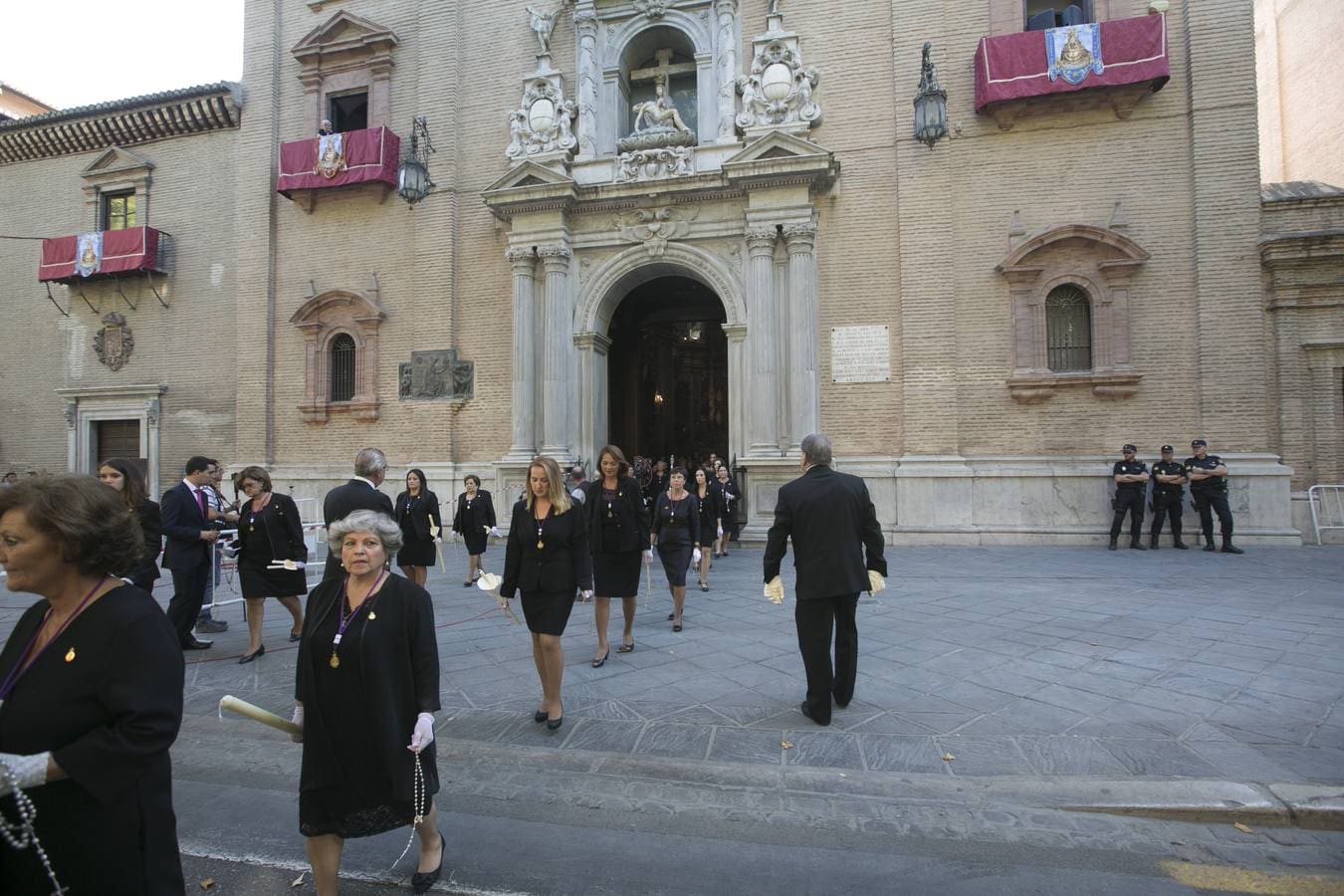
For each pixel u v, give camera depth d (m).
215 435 17.77
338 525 2.84
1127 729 4.49
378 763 2.69
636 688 5.48
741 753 4.29
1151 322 12.62
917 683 5.41
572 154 14.91
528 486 4.89
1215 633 6.59
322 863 2.71
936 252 13.31
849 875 3.06
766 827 3.48
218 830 3.54
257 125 17.14
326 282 16.53
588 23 15.13
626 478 6.45
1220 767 3.95
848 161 13.87
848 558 4.71
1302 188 13.27
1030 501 12.79
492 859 3.22
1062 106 12.98
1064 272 12.95
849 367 13.65
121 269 17.95
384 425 15.94
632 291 16.83
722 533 12.20
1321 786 3.68
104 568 1.97
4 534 1.88
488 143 15.59
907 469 13.13
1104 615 7.35
